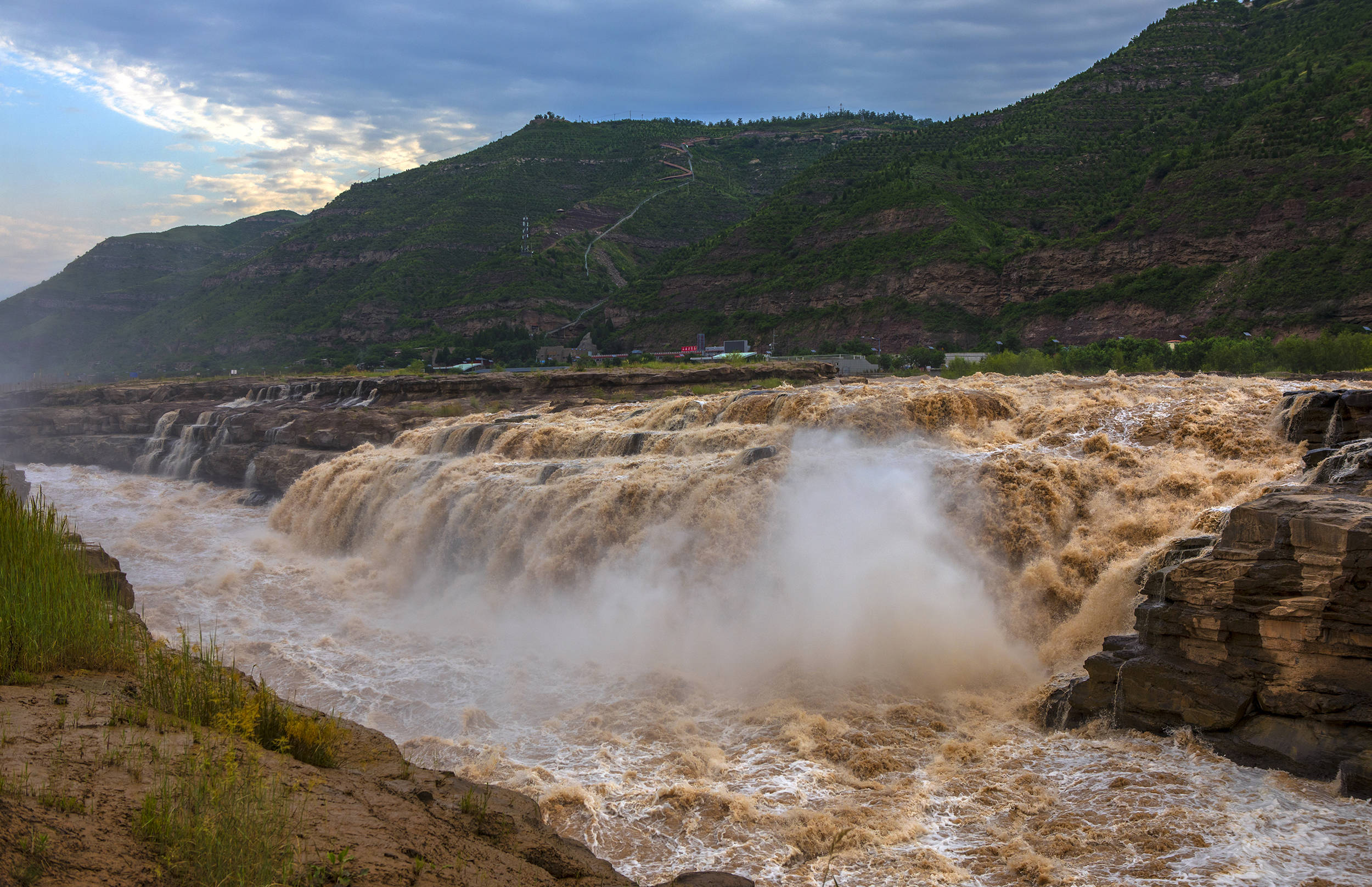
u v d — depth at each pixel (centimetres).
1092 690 1534
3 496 1345
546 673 2011
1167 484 2081
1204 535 1591
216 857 616
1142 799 1240
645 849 1212
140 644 1237
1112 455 2300
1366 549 1231
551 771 1471
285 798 764
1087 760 1385
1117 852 1122
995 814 1259
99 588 1318
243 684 1130
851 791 1359
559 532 2669
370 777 951
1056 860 1120
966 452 2486
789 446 2778
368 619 2597
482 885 745
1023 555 2064
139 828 637
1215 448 2273
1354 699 1238
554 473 3006
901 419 2766
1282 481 1834
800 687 1775
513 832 913
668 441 3134
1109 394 2788
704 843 1221
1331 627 1261
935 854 1163
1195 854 1098
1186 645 1428
